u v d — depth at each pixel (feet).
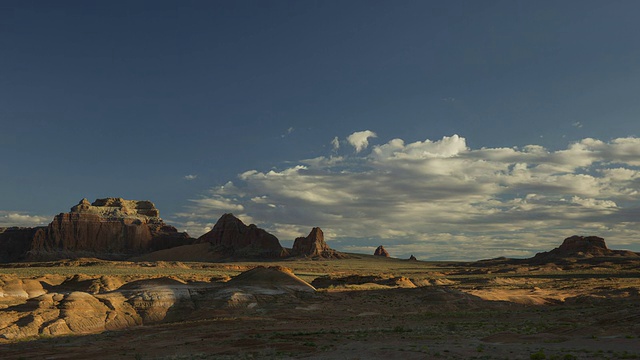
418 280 506.89
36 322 233.35
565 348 129.18
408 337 173.37
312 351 148.56
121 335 213.46
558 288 465.47
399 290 378.12
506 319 248.73
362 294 370.32
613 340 142.51
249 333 201.77
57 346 185.37
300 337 183.11
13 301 304.09
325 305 318.04
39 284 354.95
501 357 117.80
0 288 327.06
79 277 380.99
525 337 160.76
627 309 221.66
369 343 160.45
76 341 197.77
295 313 285.43
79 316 251.19
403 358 125.08
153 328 236.63
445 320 253.03
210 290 330.75
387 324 237.86
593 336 154.61
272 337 184.55
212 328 227.40
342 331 202.59
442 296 340.18
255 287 337.31
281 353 146.41
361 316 282.97
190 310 294.05
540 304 354.33
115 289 330.13
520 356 118.11
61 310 252.42
